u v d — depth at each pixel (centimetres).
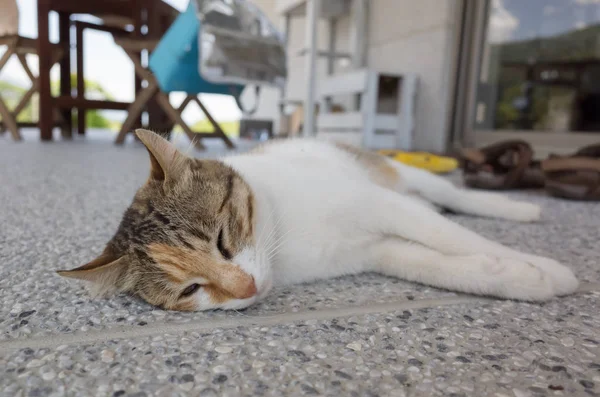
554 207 231
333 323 102
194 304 114
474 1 418
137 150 497
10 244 158
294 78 742
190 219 121
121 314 108
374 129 442
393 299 117
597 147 254
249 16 446
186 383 79
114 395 75
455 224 138
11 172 316
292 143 200
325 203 134
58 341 93
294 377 80
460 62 434
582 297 115
